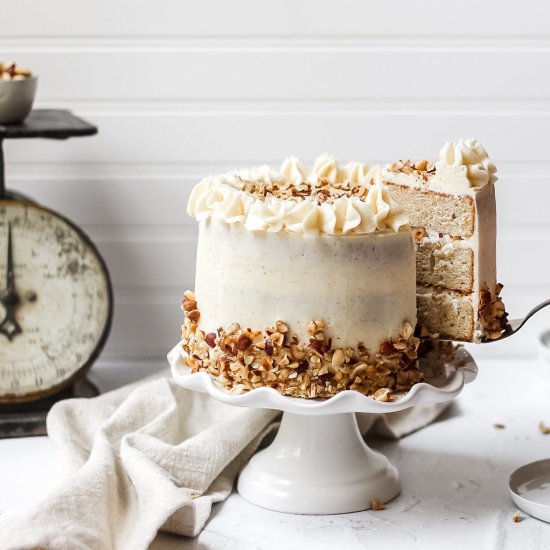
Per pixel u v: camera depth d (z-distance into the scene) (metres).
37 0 1.98
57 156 2.01
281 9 1.99
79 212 2.03
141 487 1.64
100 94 2.00
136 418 1.77
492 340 1.70
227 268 1.63
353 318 1.62
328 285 1.61
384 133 2.02
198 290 1.67
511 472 1.74
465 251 1.69
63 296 1.86
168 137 2.01
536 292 2.06
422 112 2.02
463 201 1.68
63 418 1.78
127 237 2.04
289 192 1.69
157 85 2.00
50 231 1.85
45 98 2.00
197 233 2.04
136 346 2.06
